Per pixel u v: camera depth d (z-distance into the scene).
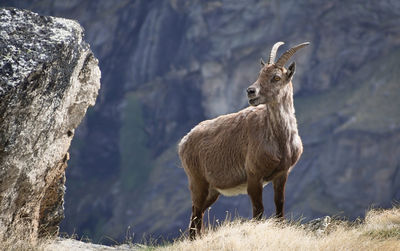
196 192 17.47
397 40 144.25
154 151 151.12
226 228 13.96
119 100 154.88
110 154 152.75
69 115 13.24
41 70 11.05
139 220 136.50
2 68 10.68
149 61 153.25
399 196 122.00
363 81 142.88
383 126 125.62
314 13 143.25
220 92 145.00
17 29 11.45
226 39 144.25
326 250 12.25
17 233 12.69
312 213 122.19
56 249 13.78
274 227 13.69
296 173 129.62
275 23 143.50
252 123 15.57
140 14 154.12
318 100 143.12
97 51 153.75
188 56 148.00
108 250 15.05
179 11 151.25
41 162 12.38
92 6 154.00
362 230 14.77
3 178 11.21
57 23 12.06
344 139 127.19
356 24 143.62
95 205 143.25
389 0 141.75
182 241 14.45
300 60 145.75
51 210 14.71
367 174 123.81
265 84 14.92
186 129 150.88
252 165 15.33
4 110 10.48
